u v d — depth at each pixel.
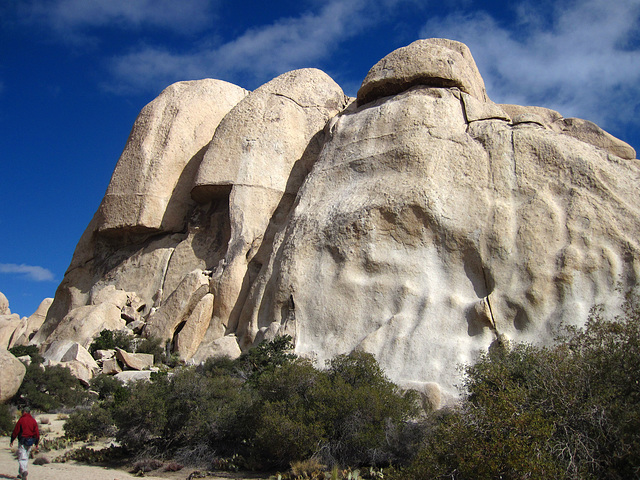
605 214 20.92
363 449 13.02
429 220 22.39
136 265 33.81
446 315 20.50
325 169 26.56
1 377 17.80
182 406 14.79
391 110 25.98
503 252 21.12
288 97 33.38
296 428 12.90
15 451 14.43
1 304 46.97
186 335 27.31
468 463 9.02
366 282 22.23
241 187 30.67
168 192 34.91
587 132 25.02
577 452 9.62
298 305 23.02
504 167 23.12
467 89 26.80
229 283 27.78
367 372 15.39
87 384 23.77
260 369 18.73
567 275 19.89
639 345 10.82
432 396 18.09
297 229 25.05
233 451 14.26
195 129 36.59
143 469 13.02
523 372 12.48
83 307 31.47
